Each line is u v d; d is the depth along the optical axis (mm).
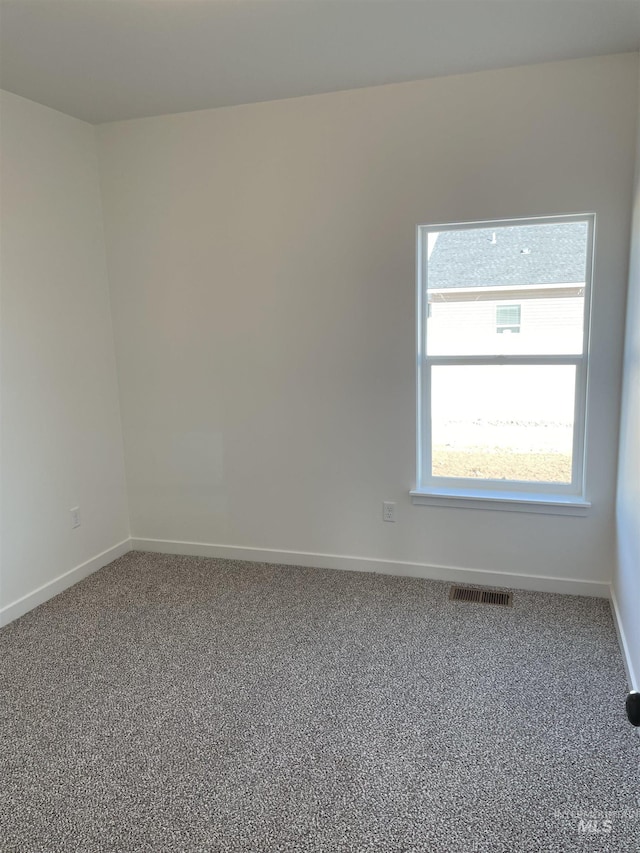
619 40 2396
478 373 3061
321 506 3367
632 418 2357
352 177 2980
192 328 3408
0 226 2779
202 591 3164
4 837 1643
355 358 3146
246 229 3201
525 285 2916
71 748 1987
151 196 3336
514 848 1555
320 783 1801
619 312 2688
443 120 2795
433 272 3035
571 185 2676
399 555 3275
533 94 2654
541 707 2129
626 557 2430
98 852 1586
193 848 1587
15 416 2900
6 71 2572
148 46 2354
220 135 3146
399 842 1585
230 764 1894
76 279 3273
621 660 2410
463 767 1849
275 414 3348
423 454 3230
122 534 3721
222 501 3561
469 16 2164
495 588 3094
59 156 3127
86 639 2697
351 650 2543
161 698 2248
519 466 3086
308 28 2230
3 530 2850
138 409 3619
